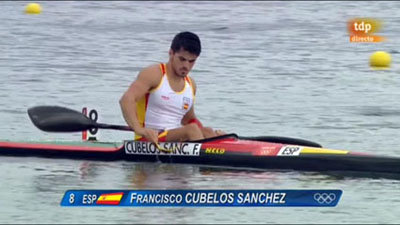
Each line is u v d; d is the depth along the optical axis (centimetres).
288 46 4375
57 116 2189
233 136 2148
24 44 4325
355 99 3070
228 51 4188
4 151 2228
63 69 3606
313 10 5897
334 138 2444
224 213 1753
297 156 2061
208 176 2003
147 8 5994
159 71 2134
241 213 1753
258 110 2848
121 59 3919
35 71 3544
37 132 2466
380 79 3503
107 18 5434
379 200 1827
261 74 3575
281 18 5497
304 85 3338
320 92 3197
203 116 2739
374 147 2328
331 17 5541
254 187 1900
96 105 2883
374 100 3052
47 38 4547
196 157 2119
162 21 5322
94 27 5012
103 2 6319
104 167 2095
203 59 3938
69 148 2191
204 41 4500
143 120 2167
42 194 1853
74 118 2191
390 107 2928
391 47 4384
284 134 2498
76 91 3125
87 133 2253
